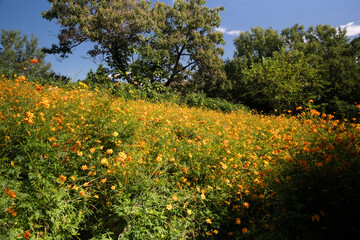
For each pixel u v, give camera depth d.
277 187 2.77
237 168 3.65
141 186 2.85
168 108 7.64
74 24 17.20
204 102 15.50
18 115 3.08
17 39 45.56
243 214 2.94
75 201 2.75
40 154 2.90
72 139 3.27
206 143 3.98
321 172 2.32
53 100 4.05
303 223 2.13
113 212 2.72
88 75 15.47
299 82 17.84
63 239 2.43
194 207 3.07
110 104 4.02
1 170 2.55
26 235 2.15
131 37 20.16
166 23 23.55
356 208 1.94
